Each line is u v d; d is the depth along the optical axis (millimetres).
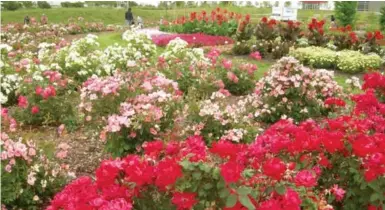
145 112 4742
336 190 3283
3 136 3939
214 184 2527
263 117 6762
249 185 2602
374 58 12195
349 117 3855
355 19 27266
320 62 12070
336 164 3494
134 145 4824
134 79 5773
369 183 3170
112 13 37094
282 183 2635
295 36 15016
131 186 2670
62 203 2664
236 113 5797
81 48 9734
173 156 2936
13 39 16688
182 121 5301
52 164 4258
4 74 7922
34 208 3939
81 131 6121
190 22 19812
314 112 6703
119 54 9547
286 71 6648
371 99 4996
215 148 2809
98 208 2441
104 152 5301
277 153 3336
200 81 7688
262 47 13648
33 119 6355
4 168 3771
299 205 2666
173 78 7949
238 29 16406
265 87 6867
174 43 9547
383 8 22922
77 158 5156
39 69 7504
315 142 3299
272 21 15500
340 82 10344
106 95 5258
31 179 3826
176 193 2549
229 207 2416
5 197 3783
